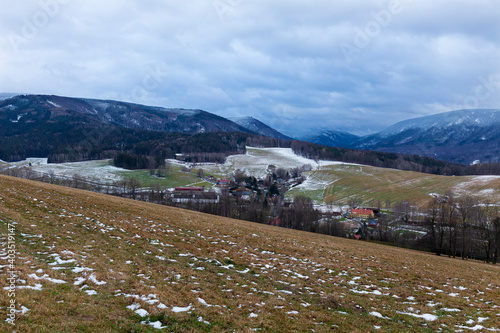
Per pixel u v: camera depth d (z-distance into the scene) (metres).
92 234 21.94
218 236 28.75
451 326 13.94
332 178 195.62
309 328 12.45
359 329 12.88
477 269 32.09
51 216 24.19
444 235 59.22
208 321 11.88
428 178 179.25
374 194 153.12
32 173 163.12
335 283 19.11
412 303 16.73
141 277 15.59
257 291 16.17
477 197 127.44
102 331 9.95
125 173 190.88
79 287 13.12
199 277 17.06
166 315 11.70
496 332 13.41
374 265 25.16
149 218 32.38
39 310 10.44
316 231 83.56
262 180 196.88
